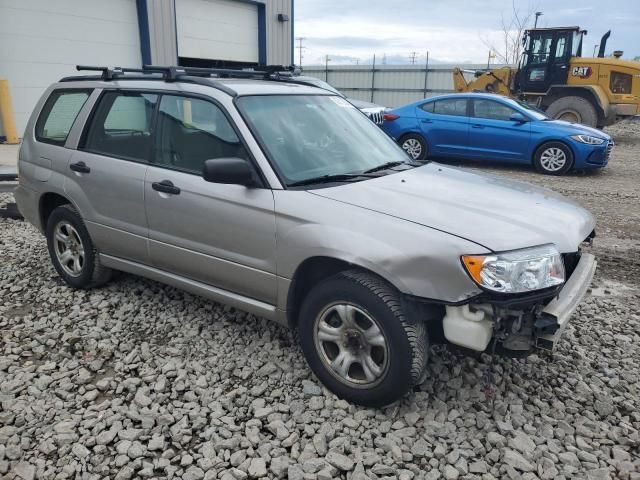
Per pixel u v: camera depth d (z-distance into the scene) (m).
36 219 4.76
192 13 14.68
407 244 2.77
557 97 16.61
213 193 3.43
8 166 8.99
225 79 3.99
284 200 3.16
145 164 3.88
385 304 2.81
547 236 2.95
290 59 18.44
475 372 3.41
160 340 3.82
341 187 3.24
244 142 3.37
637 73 15.59
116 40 12.92
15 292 4.61
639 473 2.64
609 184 10.13
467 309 2.74
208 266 3.59
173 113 3.78
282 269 3.18
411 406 3.06
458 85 18.89
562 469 2.66
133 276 4.87
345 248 2.89
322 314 3.10
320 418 2.96
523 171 11.57
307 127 3.73
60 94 4.67
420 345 2.81
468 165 12.38
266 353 3.61
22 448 2.75
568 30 16.08
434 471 2.61
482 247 2.70
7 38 11.07
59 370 3.46
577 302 2.97
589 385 3.39
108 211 4.11
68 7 11.87
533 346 2.79
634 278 5.32
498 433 2.91
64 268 4.64
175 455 2.72
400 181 3.47
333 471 2.59
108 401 3.09
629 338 3.99
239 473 2.56
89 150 4.26
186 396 3.15
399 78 30.59
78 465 2.62
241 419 3.00
